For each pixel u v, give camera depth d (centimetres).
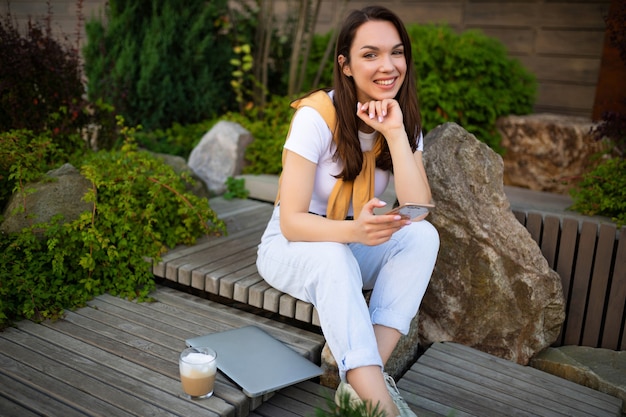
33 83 366
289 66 609
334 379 235
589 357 295
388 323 214
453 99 489
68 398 196
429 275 219
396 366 268
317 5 549
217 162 474
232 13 592
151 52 520
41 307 255
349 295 198
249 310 300
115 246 290
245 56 559
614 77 513
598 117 523
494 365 275
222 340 239
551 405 243
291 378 216
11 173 296
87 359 223
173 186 315
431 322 299
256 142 482
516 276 289
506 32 592
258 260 242
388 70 207
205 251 308
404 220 198
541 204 412
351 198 231
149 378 212
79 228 282
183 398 201
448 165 288
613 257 312
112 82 511
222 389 208
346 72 216
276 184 435
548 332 300
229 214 387
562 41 568
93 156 338
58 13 842
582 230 311
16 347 228
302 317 244
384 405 184
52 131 371
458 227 287
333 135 216
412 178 215
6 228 274
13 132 310
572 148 464
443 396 241
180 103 546
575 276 315
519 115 507
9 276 253
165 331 249
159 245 297
